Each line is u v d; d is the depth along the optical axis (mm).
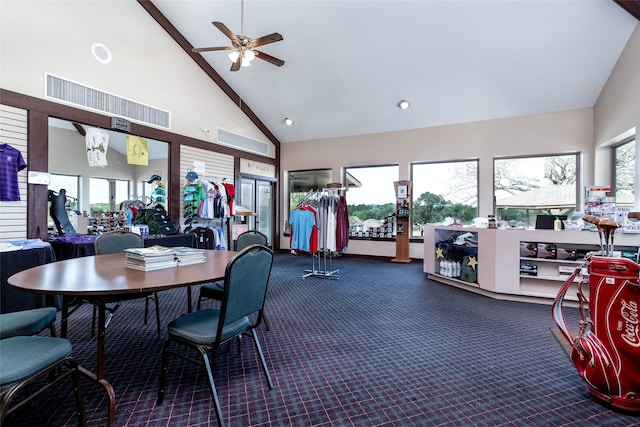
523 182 5641
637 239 3213
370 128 6703
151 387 1891
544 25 3896
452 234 4551
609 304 1690
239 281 1583
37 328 1684
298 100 6258
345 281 4742
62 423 1564
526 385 1938
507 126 5641
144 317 3107
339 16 4277
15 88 3320
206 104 5746
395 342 2564
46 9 3572
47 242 3445
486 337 2668
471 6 3820
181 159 5277
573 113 5156
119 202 8945
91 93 4012
